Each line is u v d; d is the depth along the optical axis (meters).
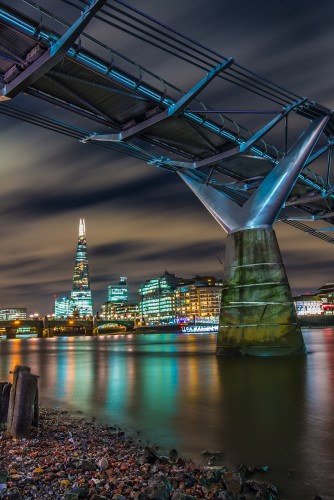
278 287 36.94
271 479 7.81
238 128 40.50
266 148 44.78
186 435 11.16
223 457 9.17
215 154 43.34
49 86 31.03
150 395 18.58
